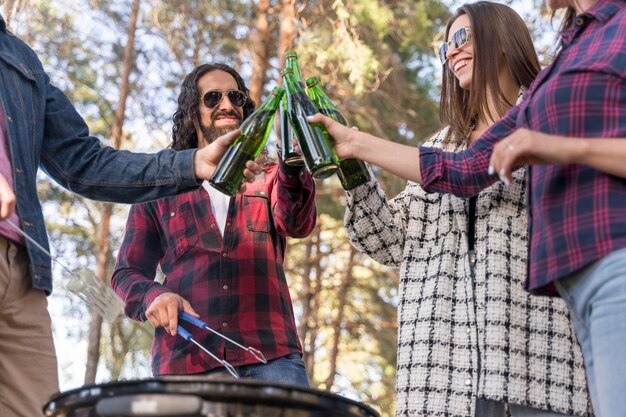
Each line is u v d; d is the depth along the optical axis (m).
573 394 2.35
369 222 2.59
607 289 1.75
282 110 2.53
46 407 1.62
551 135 1.77
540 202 1.88
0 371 2.25
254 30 9.49
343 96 9.40
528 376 2.35
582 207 1.80
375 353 10.80
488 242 2.47
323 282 10.88
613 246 1.75
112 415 1.50
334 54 8.80
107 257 9.41
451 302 2.47
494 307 2.39
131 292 2.81
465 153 2.23
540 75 2.00
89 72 9.53
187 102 3.14
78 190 2.52
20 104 2.37
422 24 9.66
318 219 10.34
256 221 2.88
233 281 2.81
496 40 2.66
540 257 1.86
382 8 9.32
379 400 10.73
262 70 9.30
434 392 2.39
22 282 2.27
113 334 9.45
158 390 1.49
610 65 1.83
